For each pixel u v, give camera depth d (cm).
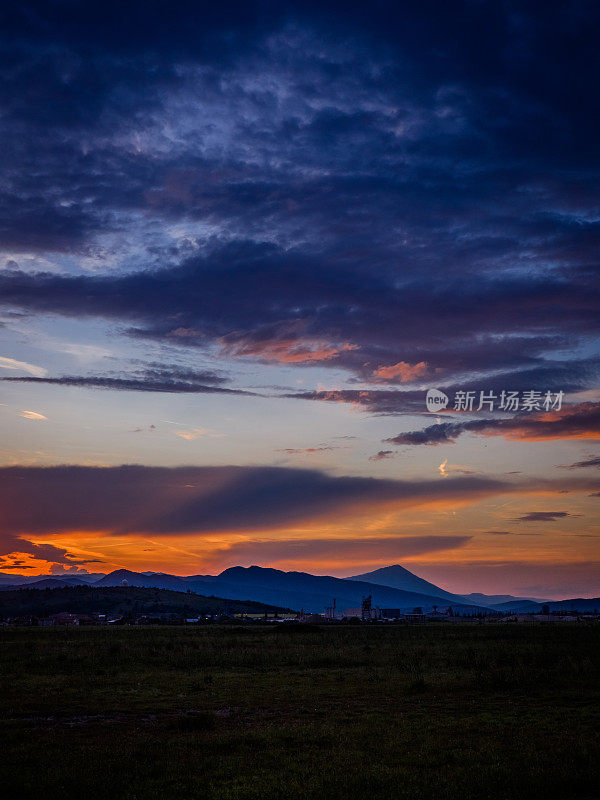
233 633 9919
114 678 3525
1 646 6419
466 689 2980
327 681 3356
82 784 1457
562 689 2916
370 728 2089
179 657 4619
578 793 1394
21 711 2498
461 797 1354
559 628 10625
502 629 10500
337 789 1412
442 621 19112
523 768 1544
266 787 1434
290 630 10469
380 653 5144
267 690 3039
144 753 1789
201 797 1380
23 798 1395
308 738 1942
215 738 1950
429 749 1767
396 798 1348
